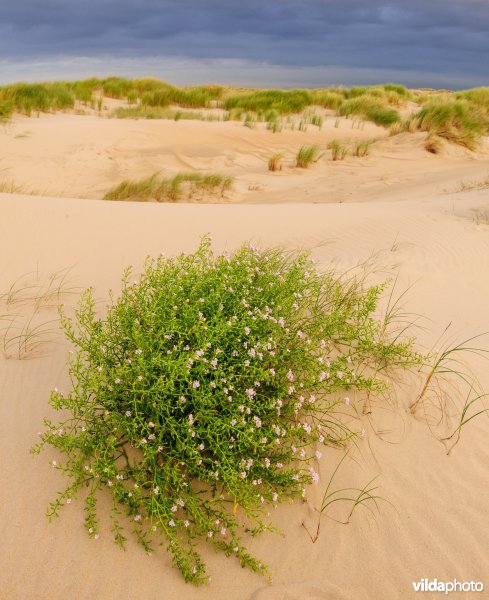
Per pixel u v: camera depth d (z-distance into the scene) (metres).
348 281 5.11
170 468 2.61
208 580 2.42
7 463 2.89
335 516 2.77
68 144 14.69
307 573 2.50
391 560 2.59
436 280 5.88
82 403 2.84
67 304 4.80
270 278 3.84
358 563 2.56
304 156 14.80
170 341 3.05
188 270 3.59
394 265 6.14
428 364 3.91
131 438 2.77
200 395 2.67
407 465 3.10
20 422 3.20
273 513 2.75
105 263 5.83
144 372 2.69
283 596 2.39
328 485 2.92
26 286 5.12
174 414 2.78
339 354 3.80
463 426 3.40
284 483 2.74
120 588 2.36
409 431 3.32
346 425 3.28
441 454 3.18
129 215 7.28
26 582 2.33
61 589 2.32
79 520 2.61
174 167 14.23
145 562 2.47
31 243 6.07
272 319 3.15
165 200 10.91
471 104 19.31
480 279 6.04
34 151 13.73
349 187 12.63
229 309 3.27
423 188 11.57
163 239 6.64
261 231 7.22
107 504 2.70
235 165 15.03
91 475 2.78
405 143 16.98
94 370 2.88
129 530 2.59
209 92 29.81
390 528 2.74
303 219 7.85
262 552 2.57
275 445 2.88
